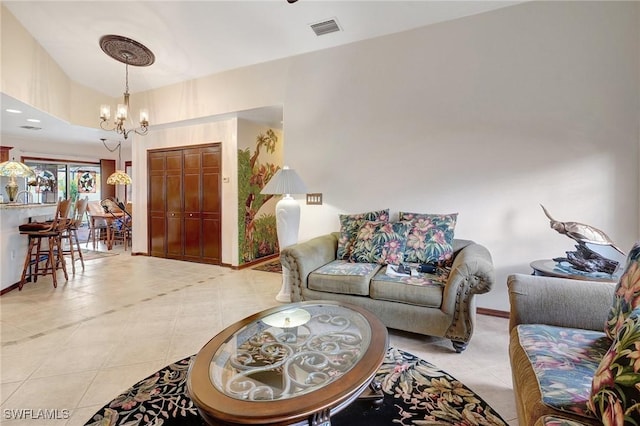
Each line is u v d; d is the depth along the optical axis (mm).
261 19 3375
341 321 1862
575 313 1513
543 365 1203
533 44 2799
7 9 3424
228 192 4969
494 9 2918
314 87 3789
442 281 2432
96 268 4875
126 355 2264
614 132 2576
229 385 1247
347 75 3605
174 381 1957
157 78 4777
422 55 3232
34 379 1968
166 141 5500
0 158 6293
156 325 2770
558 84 2730
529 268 2881
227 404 1112
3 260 3584
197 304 3293
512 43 2871
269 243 5691
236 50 3922
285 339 1656
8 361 2170
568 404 989
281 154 5949
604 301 1492
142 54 4180
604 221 2631
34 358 2211
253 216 5234
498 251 2992
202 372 1310
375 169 3502
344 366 1378
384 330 1658
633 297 1176
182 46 3965
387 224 3035
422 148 3270
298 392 1199
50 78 4312
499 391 1853
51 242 3912
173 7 3365
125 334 2592
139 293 3648
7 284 3643
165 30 3715
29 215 4215
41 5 3434
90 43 4043
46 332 2615
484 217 3033
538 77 2793
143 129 5336
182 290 3775
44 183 7344
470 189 3082
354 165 3607
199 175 5215
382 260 2898
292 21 3348
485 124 3000
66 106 4766
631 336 879
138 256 5801
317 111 3783
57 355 2254
